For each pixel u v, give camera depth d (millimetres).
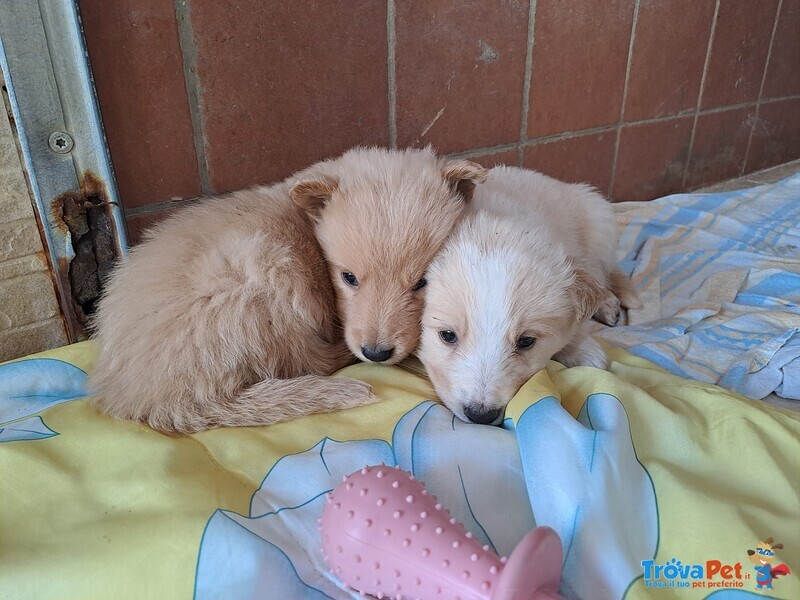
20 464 280
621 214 701
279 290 341
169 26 410
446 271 341
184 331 322
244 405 325
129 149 423
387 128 546
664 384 349
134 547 235
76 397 366
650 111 759
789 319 464
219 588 227
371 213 348
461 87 578
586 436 274
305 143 501
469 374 322
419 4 520
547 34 617
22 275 400
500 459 290
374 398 330
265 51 455
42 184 387
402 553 212
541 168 682
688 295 531
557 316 341
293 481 274
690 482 273
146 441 297
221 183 471
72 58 373
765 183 911
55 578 230
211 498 257
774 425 308
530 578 186
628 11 673
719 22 780
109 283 373
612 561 235
